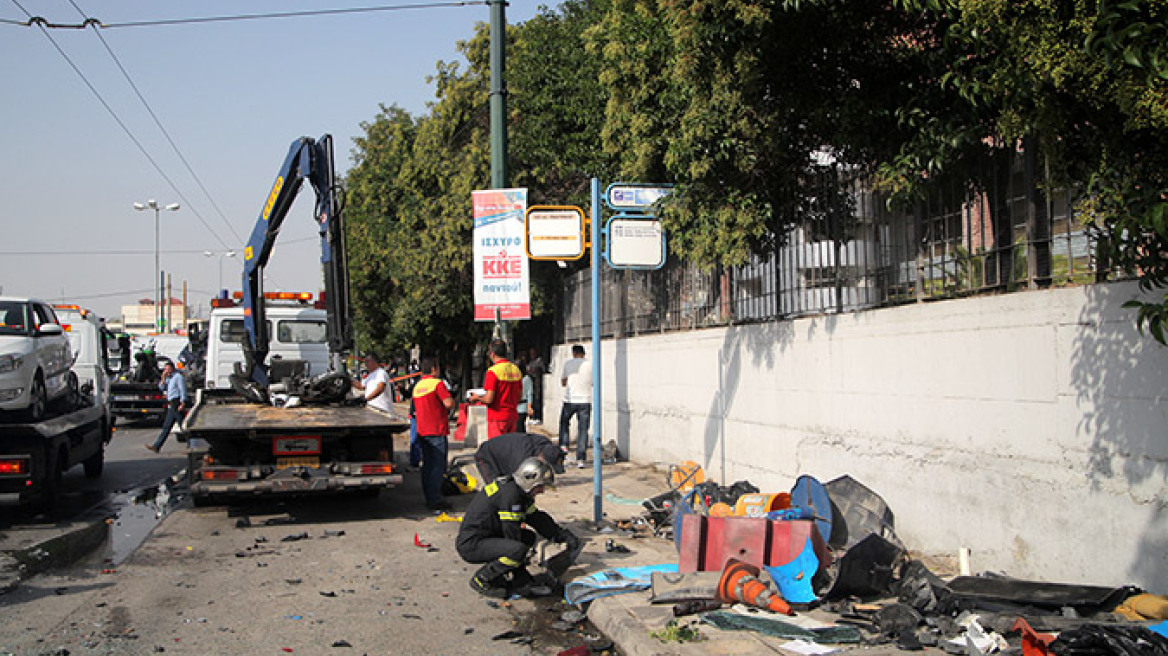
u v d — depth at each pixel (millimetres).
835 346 8086
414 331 23906
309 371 16812
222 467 10000
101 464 14375
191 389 20188
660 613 5797
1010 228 6105
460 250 20984
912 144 6270
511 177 18719
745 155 8383
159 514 10828
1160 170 4145
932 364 6734
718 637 5273
